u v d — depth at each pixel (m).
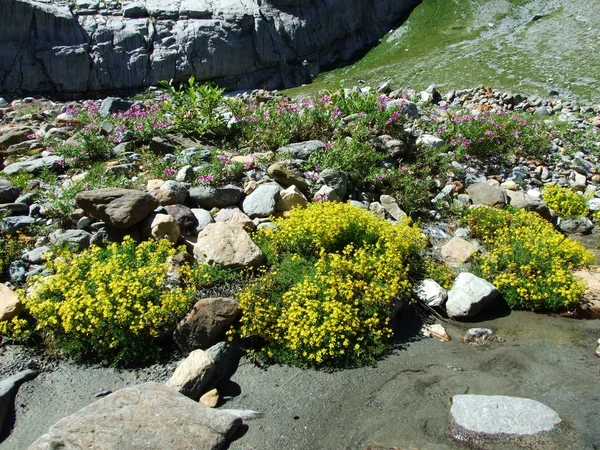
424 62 38.12
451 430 6.25
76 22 39.59
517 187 14.12
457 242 10.78
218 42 43.06
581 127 19.44
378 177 12.31
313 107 15.23
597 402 6.73
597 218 13.36
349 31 50.94
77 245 8.98
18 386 6.95
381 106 14.94
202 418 6.13
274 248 9.34
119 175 11.31
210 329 7.57
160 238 9.16
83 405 6.70
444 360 7.71
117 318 7.36
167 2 43.56
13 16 37.06
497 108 21.38
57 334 7.59
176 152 12.36
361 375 7.32
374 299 8.08
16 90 37.53
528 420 6.27
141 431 5.90
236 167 11.40
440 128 15.73
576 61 31.58
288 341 7.63
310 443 6.16
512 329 8.58
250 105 16.39
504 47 38.53
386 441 6.15
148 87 40.75
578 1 46.03
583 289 9.07
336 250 9.32
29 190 10.77
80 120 15.50
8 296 7.81
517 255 9.77
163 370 7.30
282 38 46.59
